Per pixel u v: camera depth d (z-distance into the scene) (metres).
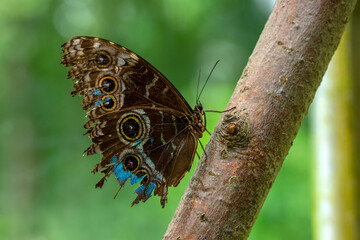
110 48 0.61
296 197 0.94
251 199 0.53
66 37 1.67
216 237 0.53
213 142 0.54
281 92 0.53
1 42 1.69
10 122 1.64
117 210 1.34
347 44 0.60
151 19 1.46
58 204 1.46
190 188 0.53
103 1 1.48
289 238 0.91
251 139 0.53
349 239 0.60
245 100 0.54
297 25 0.54
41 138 1.59
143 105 0.62
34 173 1.53
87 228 1.35
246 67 0.54
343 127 0.60
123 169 0.62
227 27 1.67
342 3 0.54
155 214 1.29
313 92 0.54
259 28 1.69
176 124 0.63
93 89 0.61
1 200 1.59
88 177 1.47
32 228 1.47
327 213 0.60
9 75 1.71
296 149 1.03
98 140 0.62
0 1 1.62
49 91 1.65
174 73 1.46
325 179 0.60
